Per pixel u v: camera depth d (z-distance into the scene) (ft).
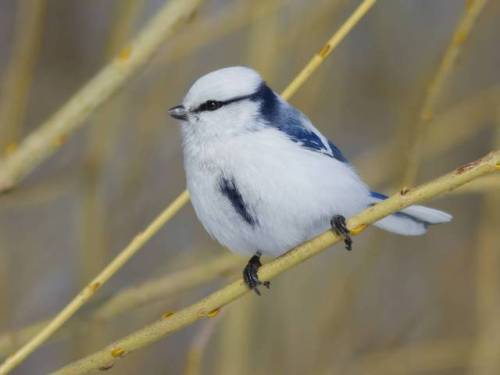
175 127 11.43
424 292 11.53
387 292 11.51
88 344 11.29
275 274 10.85
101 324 11.18
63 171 11.49
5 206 11.29
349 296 11.32
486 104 11.41
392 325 11.49
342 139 11.57
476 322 11.40
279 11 11.30
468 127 11.41
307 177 10.96
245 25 11.34
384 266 11.53
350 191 10.99
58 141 10.89
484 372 11.26
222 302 10.84
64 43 11.61
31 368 11.51
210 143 10.98
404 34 11.55
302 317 11.34
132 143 11.35
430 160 11.57
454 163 11.59
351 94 11.57
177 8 10.87
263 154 10.96
